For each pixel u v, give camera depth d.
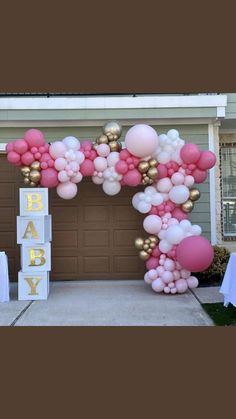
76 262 8.12
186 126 8.09
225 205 8.91
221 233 8.70
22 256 6.64
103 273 8.14
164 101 7.67
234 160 8.91
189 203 6.88
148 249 6.85
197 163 6.70
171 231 6.47
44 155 6.54
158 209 6.80
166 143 6.72
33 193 6.66
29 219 6.64
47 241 6.93
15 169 8.08
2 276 6.52
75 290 7.29
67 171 6.51
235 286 5.59
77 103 7.64
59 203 8.13
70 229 8.14
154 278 6.79
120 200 8.17
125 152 6.55
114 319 5.43
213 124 8.09
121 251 8.15
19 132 8.00
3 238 8.08
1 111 7.65
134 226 8.15
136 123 7.99
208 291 7.02
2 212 8.08
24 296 6.61
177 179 6.66
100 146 6.64
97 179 6.79
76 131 8.04
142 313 5.71
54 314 5.71
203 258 6.15
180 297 6.62
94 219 8.16
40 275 6.64
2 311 5.89
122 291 7.16
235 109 8.14
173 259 6.77
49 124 7.97
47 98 7.64
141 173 6.65
